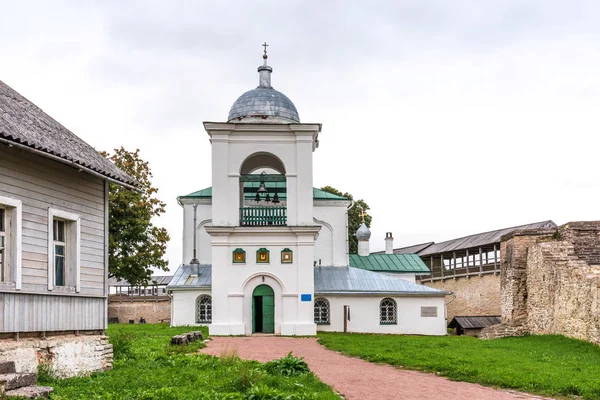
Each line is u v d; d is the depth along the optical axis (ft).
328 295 132.05
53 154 47.65
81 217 56.08
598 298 83.56
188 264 144.66
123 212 158.51
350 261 172.65
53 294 51.42
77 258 54.80
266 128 114.93
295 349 83.41
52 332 51.52
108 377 51.55
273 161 125.08
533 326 109.81
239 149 115.14
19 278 47.60
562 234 108.99
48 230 51.52
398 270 169.07
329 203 148.87
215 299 111.55
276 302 112.27
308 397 42.80
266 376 50.01
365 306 132.16
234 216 113.50
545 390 50.06
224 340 98.17
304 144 115.34
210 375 52.34
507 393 49.39
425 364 63.72
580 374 57.21
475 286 210.59
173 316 135.74
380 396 47.26
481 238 214.48
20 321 47.55
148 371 54.90
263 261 112.78
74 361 53.11
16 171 48.26
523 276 114.83
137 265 159.33
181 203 146.61
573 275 92.63
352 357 74.69
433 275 232.94
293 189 114.62
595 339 84.17
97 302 57.98
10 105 53.01
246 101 126.11
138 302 210.79
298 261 112.68
